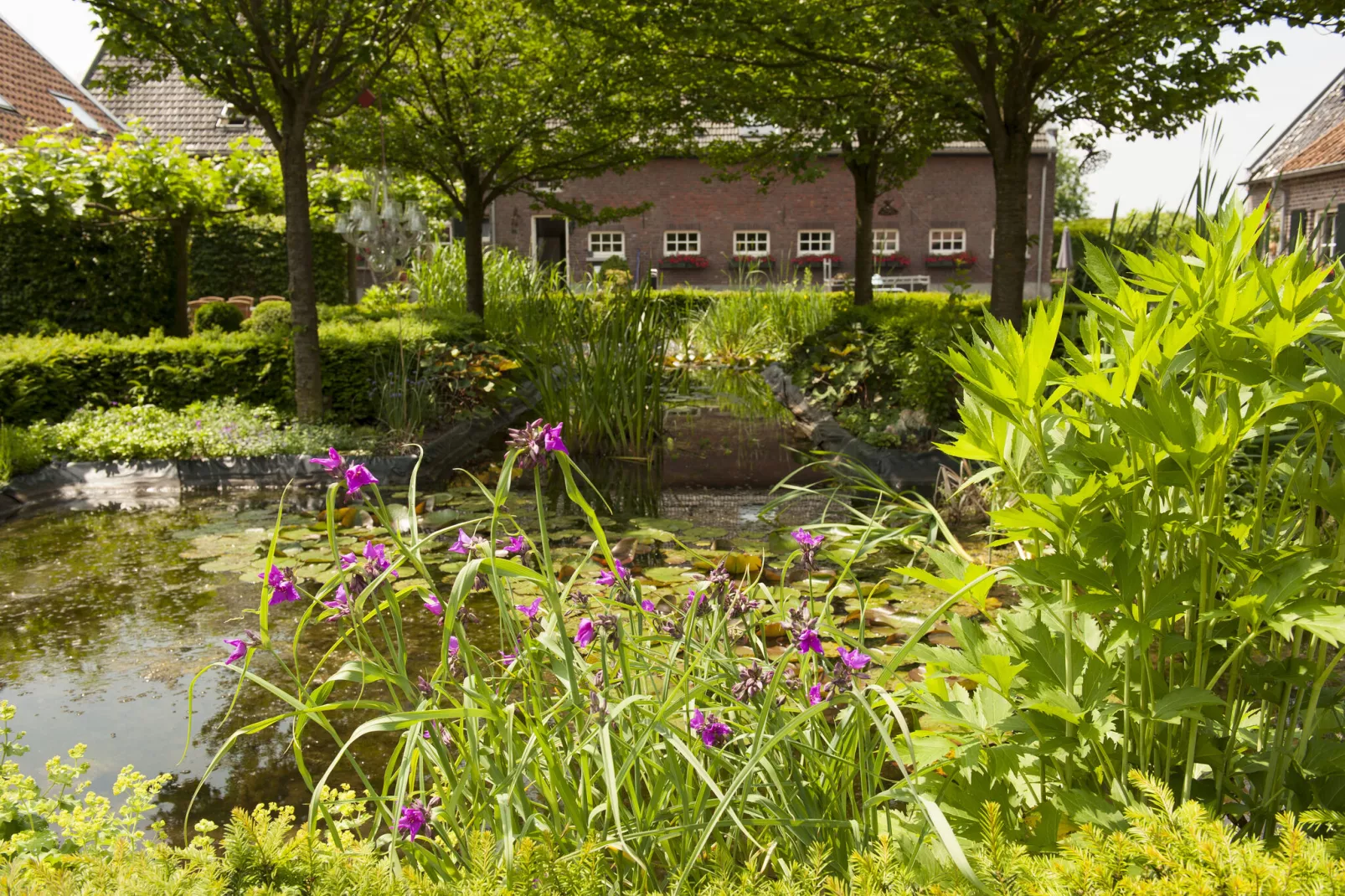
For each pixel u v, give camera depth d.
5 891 1.26
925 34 7.44
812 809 1.68
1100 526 1.51
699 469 6.93
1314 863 1.10
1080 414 1.66
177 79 22.08
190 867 1.33
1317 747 1.57
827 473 6.60
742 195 24.73
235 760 2.62
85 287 10.13
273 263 16.61
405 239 8.73
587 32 9.80
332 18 7.09
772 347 13.96
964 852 1.48
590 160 12.61
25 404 7.29
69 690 3.12
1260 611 1.41
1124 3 7.28
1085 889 1.17
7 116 17.47
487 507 5.67
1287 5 7.05
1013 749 1.53
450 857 1.49
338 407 8.02
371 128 11.33
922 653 1.67
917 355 7.05
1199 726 1.66
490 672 2.30
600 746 1.67
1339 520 1.51
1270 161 21.61
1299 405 1.53
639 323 7.70
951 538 1.94
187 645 3.53
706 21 7.96
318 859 1.38
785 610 2.16
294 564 4.46
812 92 8.87
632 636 1.96
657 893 1.44
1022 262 8.41
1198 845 1.17
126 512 5.77
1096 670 1.53
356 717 2.90
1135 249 6.15
